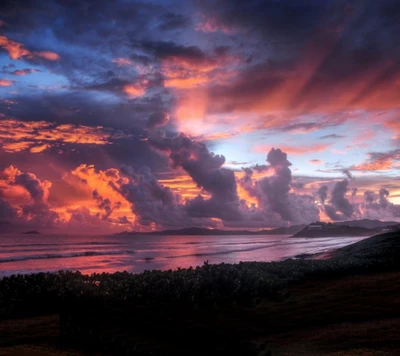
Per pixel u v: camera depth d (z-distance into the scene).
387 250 28.81
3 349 9.56
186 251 78.19
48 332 11.12
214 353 9.73
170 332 11.38
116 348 9.88
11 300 14.25
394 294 14.74
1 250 80.88
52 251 78.62
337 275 19.73
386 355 8.98
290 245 108.12
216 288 15.00
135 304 13.90
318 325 11.80
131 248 95.12
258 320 12.49
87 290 14.24
